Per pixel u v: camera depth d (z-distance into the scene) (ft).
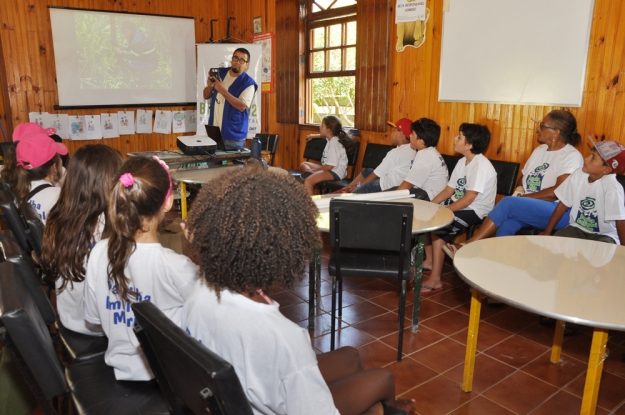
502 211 9.85
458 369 7.41
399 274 7.36
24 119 17.35
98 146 5.41
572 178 9.05
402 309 7.48
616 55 10.09
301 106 18.10
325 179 14.82
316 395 2.87
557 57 10.99
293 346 2.82
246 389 2.91
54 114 17.79
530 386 6.98
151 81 19.58
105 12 18.16
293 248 2.88
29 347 3.47
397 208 6.97
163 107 20.10
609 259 6.17
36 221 5.96
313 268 8.43
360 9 14.83
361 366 4.59
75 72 17.94
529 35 11.38
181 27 19.89
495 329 8.70
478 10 12.17
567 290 5.13
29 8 16.89
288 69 17.99
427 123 11.57
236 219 2.76
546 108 11.33
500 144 12.25
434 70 13.41
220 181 2.97
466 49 12.56
